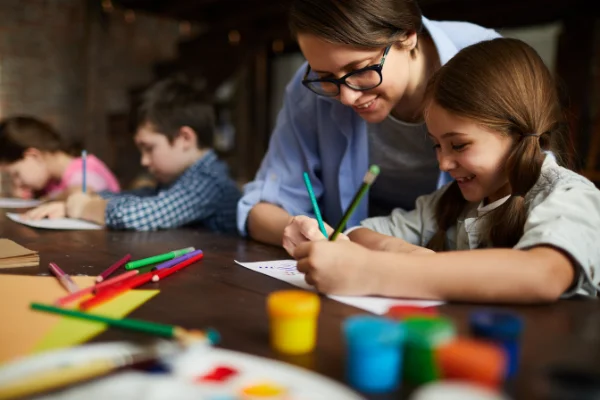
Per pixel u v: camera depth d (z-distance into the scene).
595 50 3.37
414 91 1.24
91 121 4.45
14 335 0.62
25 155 2.29
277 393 0.46
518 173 0.93
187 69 4.43
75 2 4.65
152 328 0.63
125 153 4.45
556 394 0.43
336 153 1.42
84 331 0.64
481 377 0.46
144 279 0.88
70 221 1.60
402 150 1.35
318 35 1.03
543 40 4.60
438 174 1.34
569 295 0.79
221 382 0.48
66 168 2.30
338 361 0.56
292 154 1.46
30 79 4.48
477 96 0.92
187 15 4.43
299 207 1.44
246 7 4.18
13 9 4.37
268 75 5.06
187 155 1.91
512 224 0.92
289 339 0.58
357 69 1.07
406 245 1.05
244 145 5.02
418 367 0.50
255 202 1.42
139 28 4.95
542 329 0.65
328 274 0.77
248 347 0.60
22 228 1.49
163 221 1.54
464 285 0.74
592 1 3.28
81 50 4.71
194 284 0.88
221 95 5.02
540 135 0.95
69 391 0.46
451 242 1.15
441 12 3.68
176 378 0.49
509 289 0.74
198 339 0.58
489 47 0.98
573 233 0.80
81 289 0.82
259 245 1.28
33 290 0.83
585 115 3.33
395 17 1.05
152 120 1.87
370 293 0.77
